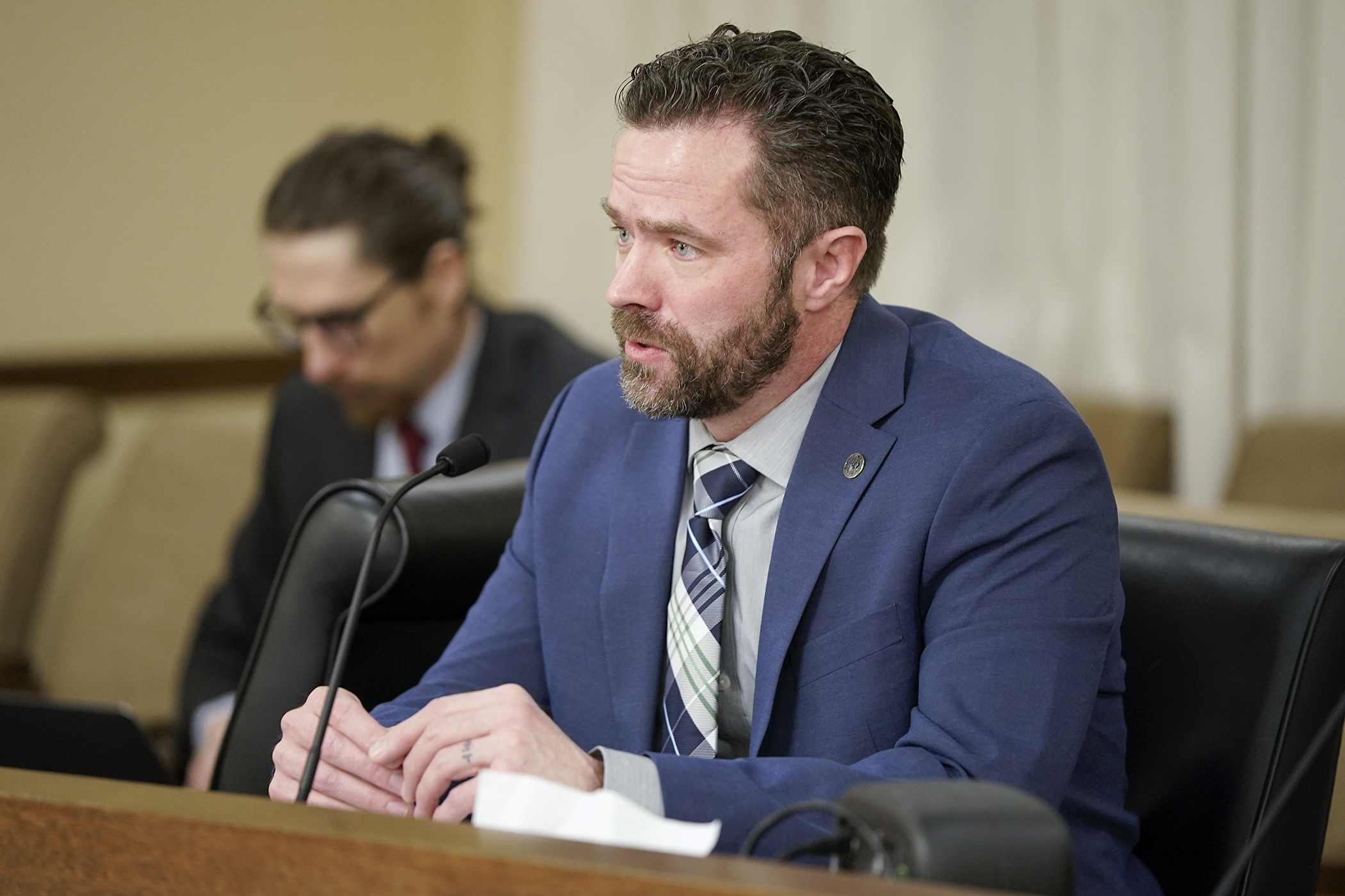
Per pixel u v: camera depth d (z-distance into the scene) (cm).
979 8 974
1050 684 367
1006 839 243
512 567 484
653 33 1130
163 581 948
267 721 471
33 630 969
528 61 1194
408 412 798
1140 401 916
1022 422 401
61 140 1095
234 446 985
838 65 420
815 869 223
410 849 228
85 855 252
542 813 257
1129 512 513
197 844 243
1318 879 427
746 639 427
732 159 400
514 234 1291
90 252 1113
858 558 407
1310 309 854
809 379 434
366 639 479
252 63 1191
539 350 804
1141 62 906
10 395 1023
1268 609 414
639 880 213
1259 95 861
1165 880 421
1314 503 741
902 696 397
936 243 994
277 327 810
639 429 469
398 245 745
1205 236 882
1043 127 959
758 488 438
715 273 404
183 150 1158
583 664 453
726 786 333
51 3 1083
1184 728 422
